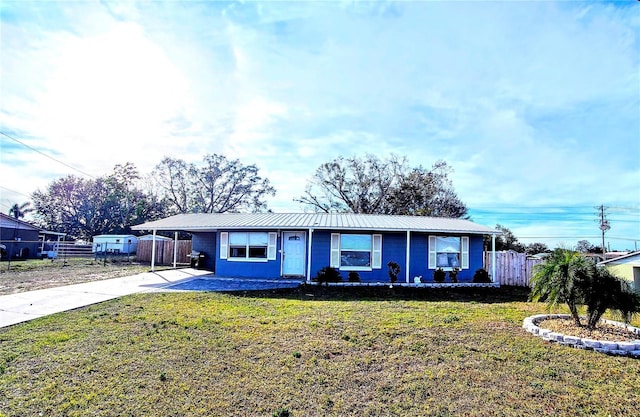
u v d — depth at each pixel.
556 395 4.11
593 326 6.53
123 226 38.03
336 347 5.54
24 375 4.37
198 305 8.65
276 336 6.05
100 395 3.91
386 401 3.92
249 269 14.95
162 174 37.56
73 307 8.12
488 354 5.36
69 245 29.06
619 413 3.75
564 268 6.79
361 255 14.46
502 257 15.55
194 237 18.86
